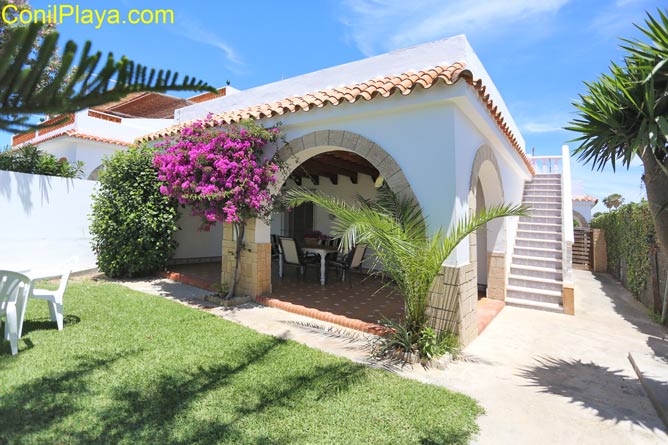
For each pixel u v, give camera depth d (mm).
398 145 6477
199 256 14406
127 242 10391
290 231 16391
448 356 5449
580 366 5559
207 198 7629
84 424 3348
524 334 7098
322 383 4457
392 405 4023
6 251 9539
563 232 9938
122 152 10820
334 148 7516
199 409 3727
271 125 8266
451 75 5676
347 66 8734
